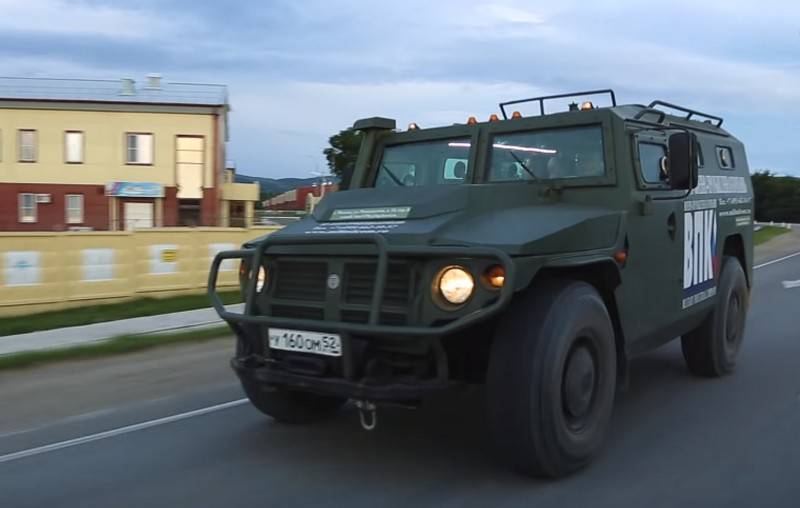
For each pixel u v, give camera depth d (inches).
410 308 170.6
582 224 186.2
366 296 177.3
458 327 161.8
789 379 286.2
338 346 175.3
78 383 296.7
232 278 583.5
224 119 1576.0
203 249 568.4
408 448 207.0
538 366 171.6
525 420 171.6
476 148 236.8
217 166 1525.6
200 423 237.3
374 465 194.2
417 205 193.6
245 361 197.8
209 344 378.9
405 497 172.9
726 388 272.4
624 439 213.5
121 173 1494.8
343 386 175.5
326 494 175.5
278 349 187.2
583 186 215.6
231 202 1574.8
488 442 210.5
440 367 171.6
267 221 1525.6
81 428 235.3
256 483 183.5
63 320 458.6
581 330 181.6
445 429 223.1
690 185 221.1
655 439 213.3
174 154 1507.1
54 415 251.3
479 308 164.6
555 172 222.4
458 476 185.3
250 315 191.6
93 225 1496.1
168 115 1499.8
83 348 353.4
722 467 190.2
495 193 203.3
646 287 219.8
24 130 1464.1
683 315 247.6
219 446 213.2
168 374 311.1
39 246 491.2
